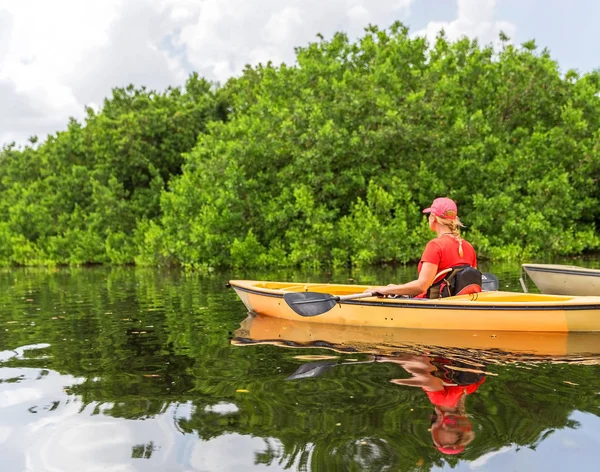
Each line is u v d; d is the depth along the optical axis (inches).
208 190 564.7
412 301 164.7
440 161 560.7
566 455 71.7
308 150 535.5
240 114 710.5
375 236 490.0
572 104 623.8
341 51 689.6
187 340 154.2
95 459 75.7
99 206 767.1
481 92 633.0
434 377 108.0
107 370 122.2
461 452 72.8
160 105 919.0
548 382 103.6
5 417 93.0
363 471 67.9
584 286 227.8
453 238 164.2
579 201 594.2
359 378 108.4
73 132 882.1
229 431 82.7
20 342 157.2
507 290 253.8
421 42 663.8
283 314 190.7
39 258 769.6
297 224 532.7
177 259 566.6
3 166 1187.9
